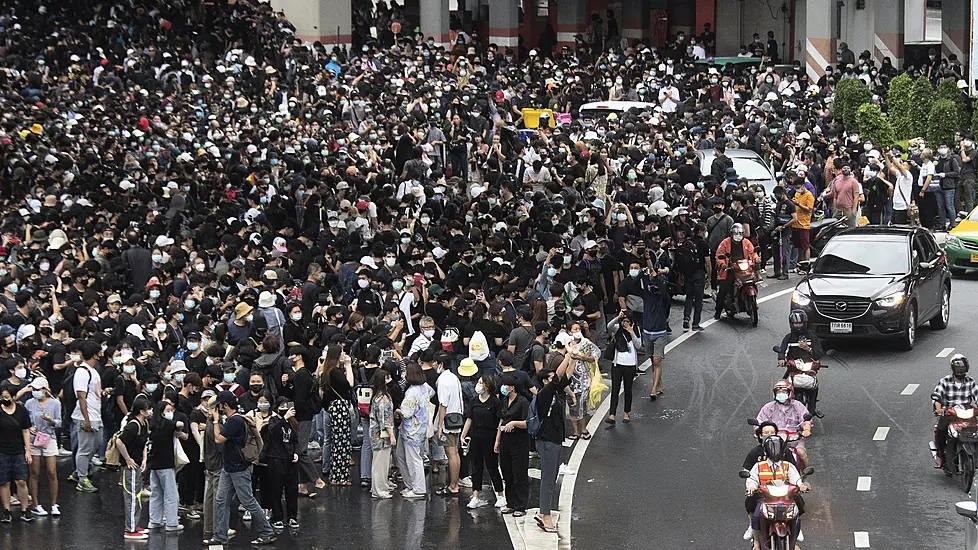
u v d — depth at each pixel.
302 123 42.28
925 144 41.12
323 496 19.66
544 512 17.94
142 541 17.61
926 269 27.45
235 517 18.83
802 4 68.62
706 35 66.50
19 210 29.12
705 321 29.81
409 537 17.73
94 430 19.59
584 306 24.03
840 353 27.06
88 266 24.39
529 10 76.56
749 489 16.28
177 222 28.56
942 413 19.53
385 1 70.75
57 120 37.97
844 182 35.00
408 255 26.38
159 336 21.69
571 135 43.09
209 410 17.70
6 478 18.16
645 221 29.34
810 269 27.66
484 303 23.02
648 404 23.86
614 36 68.19
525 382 18.61
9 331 19.84
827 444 21.39
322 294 24.19
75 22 49.59
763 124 44.25
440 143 39.72
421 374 19.45
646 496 19.27
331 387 19.89
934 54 58.28
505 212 31.48
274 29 53.09
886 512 18.28
